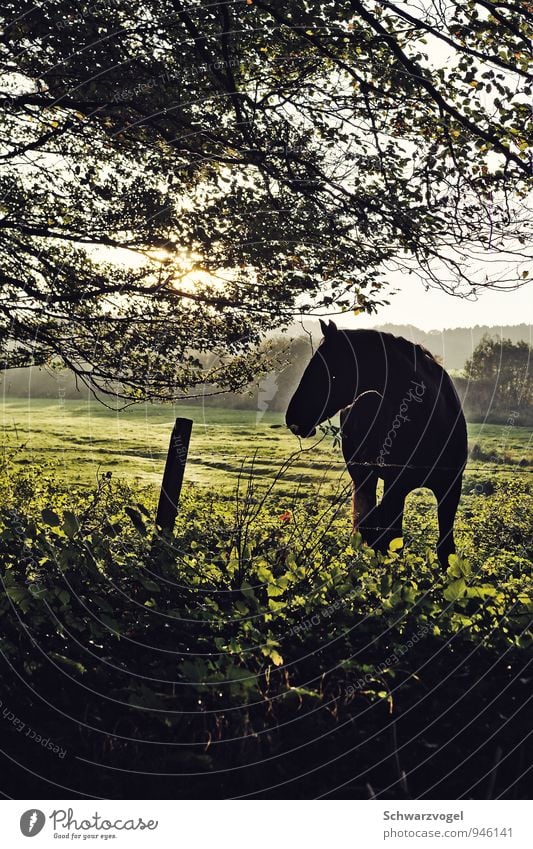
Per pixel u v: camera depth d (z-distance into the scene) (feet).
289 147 28.22
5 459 42.39
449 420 22.21
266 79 29.66
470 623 14.65
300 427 21.35
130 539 20.20
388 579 16.21
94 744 11.62
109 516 24.48
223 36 27.14
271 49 29.01
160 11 27.45
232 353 32.50
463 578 16.35
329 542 18.88
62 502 32.07
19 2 26.58
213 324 31.86
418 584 18.10
